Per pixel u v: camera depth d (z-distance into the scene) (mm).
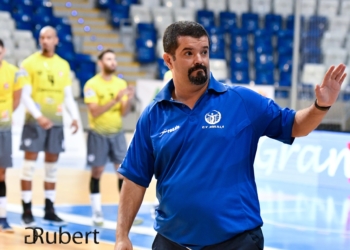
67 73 13961
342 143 18391
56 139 13703
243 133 5531
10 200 16453
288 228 13492
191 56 5465
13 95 13234
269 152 20031
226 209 5398
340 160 18422
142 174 5922
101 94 13930
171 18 33375
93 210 13672
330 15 28531
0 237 12312
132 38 32750
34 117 13180
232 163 5457
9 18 30031
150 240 12125
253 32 33062
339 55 26672
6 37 28781
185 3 34656
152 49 32000
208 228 5430
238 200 5430
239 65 31641
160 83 23125
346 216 14859
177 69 5543
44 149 13602
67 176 20594
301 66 24641
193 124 5543
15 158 24234
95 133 13812
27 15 31469
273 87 23922
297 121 5469
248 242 5418
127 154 6000
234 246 5418
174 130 5590
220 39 32344
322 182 18734
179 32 5469
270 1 34875
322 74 24672
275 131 5625
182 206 5473
